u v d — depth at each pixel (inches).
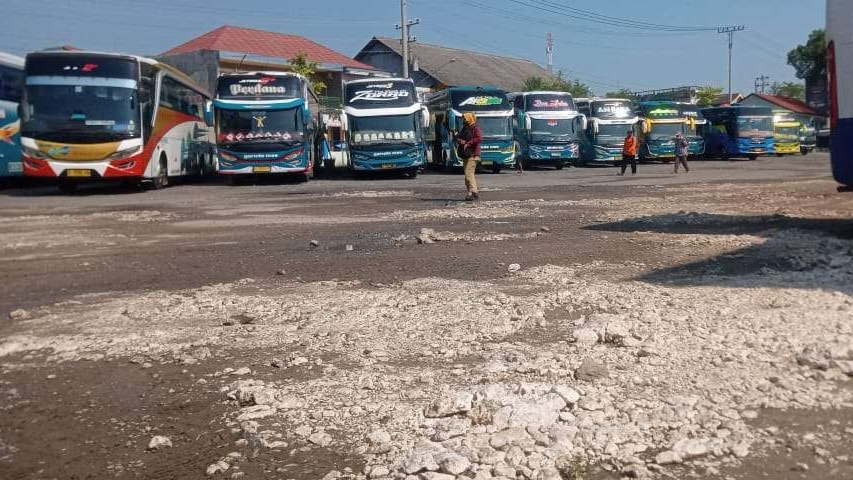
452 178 1164.5
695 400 140.5
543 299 235.6
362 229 468.1
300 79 1055.6
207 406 155.6
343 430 138.2
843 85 311.6
